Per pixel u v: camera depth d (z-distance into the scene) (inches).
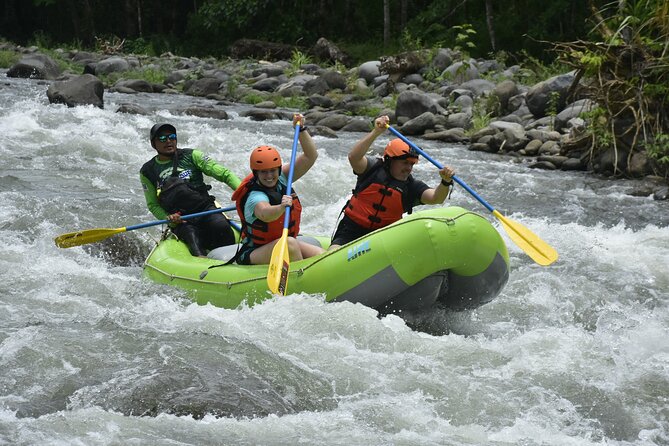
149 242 1026.7
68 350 638.5
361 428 556.1
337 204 1254.9
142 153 1473.9
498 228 1163.3
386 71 2615.7
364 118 2247.8
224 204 1229.7
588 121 1688.0
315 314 708.7
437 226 711.1
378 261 718.5
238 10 3959.2
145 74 3100.4
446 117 2105.1
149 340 662.5
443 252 709.3
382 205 776.3
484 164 1642.5
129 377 596.7
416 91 2369.6
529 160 1711.4
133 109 1947.6
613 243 1105.4
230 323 716.7
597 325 805.2
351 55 3516.2
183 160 935.0
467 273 727.1
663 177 1513.3
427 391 614.9
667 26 1552.7
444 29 3543.3
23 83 2618.1
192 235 900.6
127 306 781.9
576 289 911.0
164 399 570.6
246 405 572.7
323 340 685.9
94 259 960.3
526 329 794.8
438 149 1820.9
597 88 1579.7
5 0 4722.0
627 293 916.0
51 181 1263.5
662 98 1553.9
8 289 807.7
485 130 1887.3
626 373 657.0
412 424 565.6
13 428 524.7
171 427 539.2
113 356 633.0
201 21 4227.4
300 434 543.8
